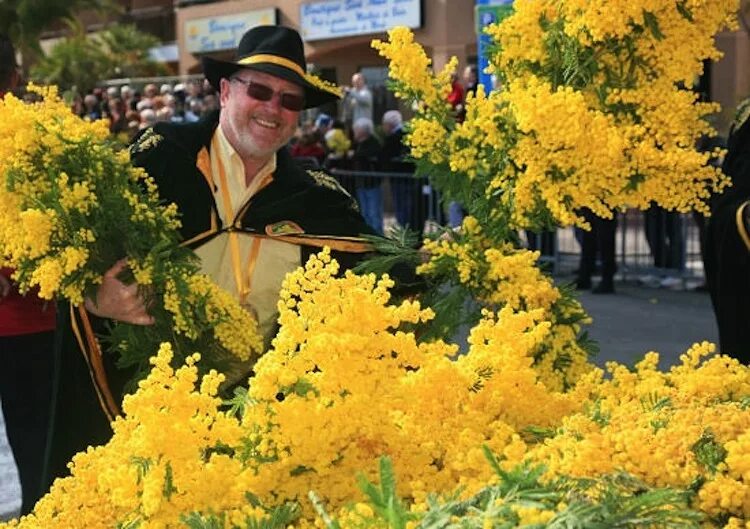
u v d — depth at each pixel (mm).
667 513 1593
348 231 3291
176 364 2732
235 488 1842
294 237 3211
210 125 3256
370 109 15883
